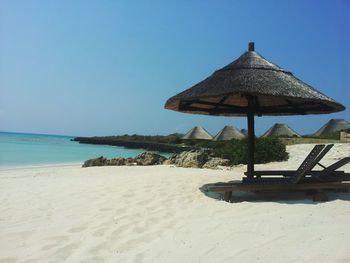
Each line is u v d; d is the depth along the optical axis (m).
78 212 7.18
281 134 32.72
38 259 4.81
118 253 5.00
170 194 8.79
